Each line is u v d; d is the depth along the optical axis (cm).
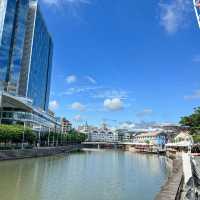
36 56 17262
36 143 12719
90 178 5038
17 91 14825
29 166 6400
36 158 9019
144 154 16550
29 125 13262
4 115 12681
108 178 5141
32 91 16638
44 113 16050
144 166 7994
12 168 5803
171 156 11481
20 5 15562
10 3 14938
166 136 18325
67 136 18675
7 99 11044
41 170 5819
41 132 14662
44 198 3253
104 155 14000
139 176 5606
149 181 4928
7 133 8112
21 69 15775
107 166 7600
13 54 14925
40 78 18650
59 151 13288
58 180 4622
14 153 8000
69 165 7325
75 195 3497
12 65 14788
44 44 19475
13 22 15088
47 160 8512
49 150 11425
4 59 14362
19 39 15262
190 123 8488
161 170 6931
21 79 15650
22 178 4600
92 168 6856
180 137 11912
